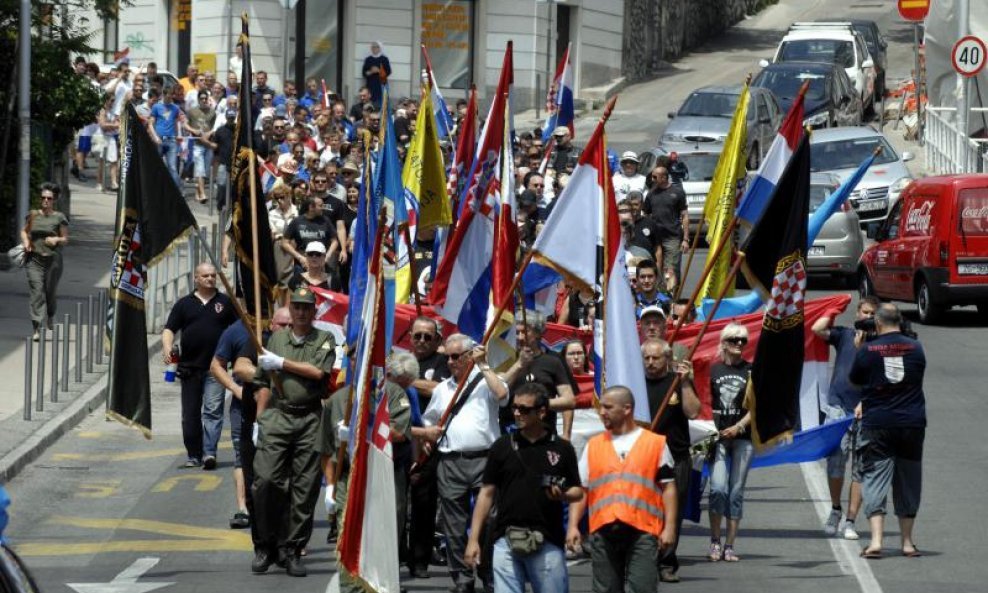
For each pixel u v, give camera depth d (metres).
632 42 155.38
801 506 41.50
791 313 35.12
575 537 28.58
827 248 79.31
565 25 145.00
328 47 137.00
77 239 84.38
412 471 33.94
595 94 146.12
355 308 35.03
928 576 34.09
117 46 146.25
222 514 40.03
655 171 68.38
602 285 34.09
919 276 72.31
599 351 34.16
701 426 35.91
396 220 36.62
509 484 27.64
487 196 39.59
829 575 34.22
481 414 32.81
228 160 90.38
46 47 81.62
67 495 42.19
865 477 36.09
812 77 116.38
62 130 85.06
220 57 137.75
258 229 39.97
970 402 53.97
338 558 29.80
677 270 68.00
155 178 36.62
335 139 88.94
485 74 138.38
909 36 178.12
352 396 31.86
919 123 123.31
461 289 39.91
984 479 43.34
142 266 36.81
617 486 28.36
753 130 101.69
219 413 45.09
